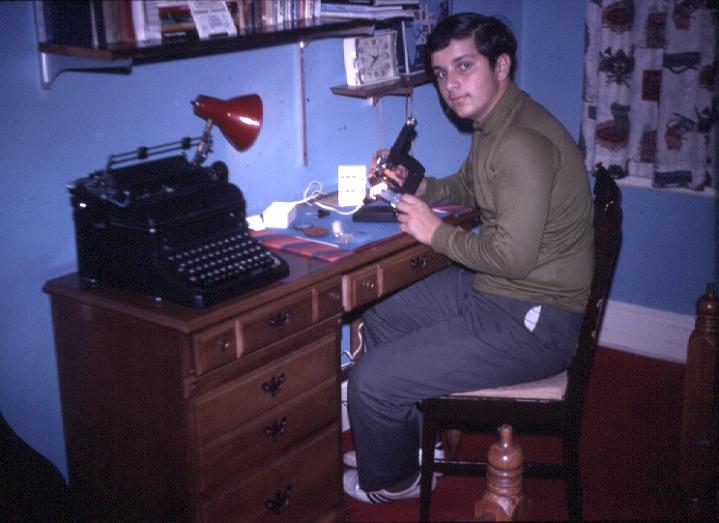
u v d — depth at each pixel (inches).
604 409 119.6
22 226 78.4
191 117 91.0
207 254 75.7
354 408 88.7
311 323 81.3
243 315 73.7
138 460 77.8
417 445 94.5
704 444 89.9
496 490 55.4
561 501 99.0
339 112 109.7
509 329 86.0
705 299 87.0
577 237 87.2
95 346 77.2
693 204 129.3
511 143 81.7
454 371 85.2
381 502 98.1
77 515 79.2
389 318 101.6
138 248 73.1
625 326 140.0
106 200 73.6
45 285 79.1
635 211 134.8
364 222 96.3
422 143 126.4
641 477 103.0
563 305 87.0
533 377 86.4
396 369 86.1
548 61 139.9
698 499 91.7
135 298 74.4
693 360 88.4
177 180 79.4
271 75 98.8
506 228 81.9
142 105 85.8
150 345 72.4
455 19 88.0
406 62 113.3
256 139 98.8
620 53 125.4
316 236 90.5
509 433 55.5
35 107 76.9
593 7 126.9
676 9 118.8
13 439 76.6
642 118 127.4
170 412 72.9
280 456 82.1
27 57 75.4
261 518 81.3
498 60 89.0
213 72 92.1
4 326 79.2
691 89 121.2
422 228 89.4
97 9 72.9
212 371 72.5
